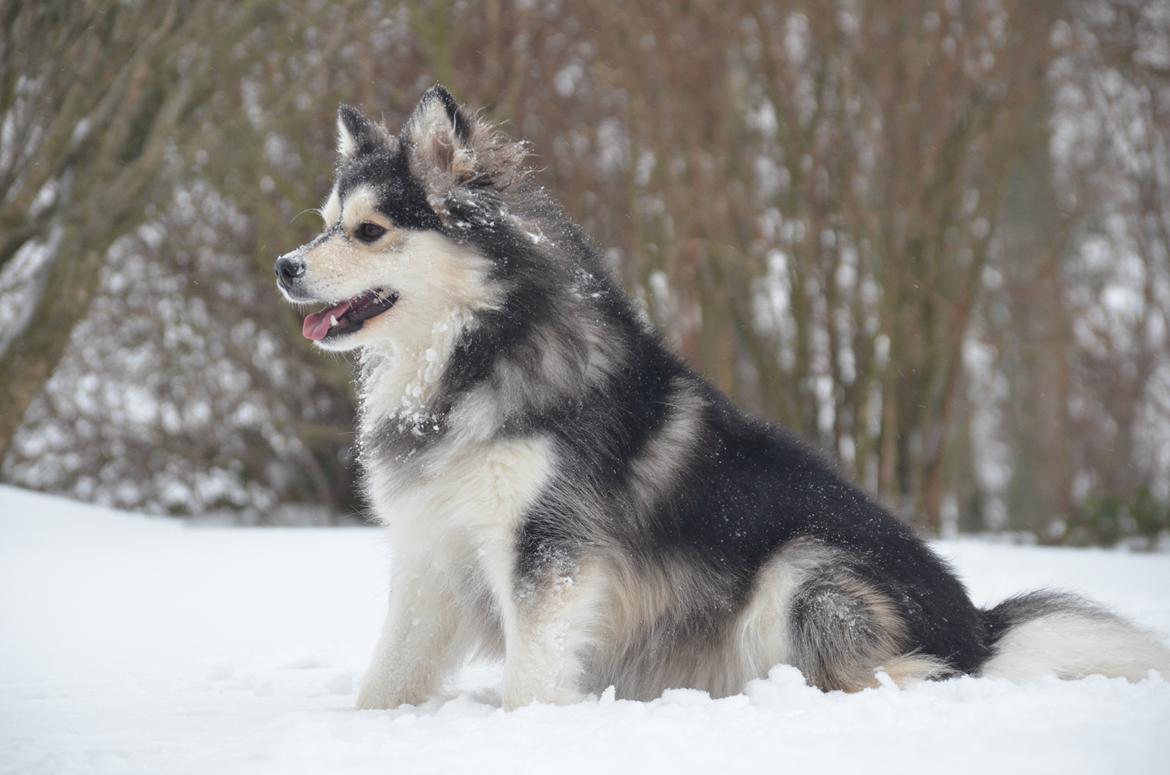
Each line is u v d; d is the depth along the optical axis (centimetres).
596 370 484
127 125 1432
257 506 1805
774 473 508
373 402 510
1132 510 1498
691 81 1410
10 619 711
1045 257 1928
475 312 488
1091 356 2042
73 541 1131
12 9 1330
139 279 1705
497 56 1522
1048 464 1970
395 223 493
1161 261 2066
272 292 1662
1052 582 814
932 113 1410
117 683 532
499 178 512
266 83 1524
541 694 451
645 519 482
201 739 397
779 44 1430
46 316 1434
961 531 2061
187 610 749
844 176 1445
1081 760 317
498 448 464
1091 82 1950
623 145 1553
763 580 485
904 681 459
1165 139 1930
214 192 1655
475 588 495
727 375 1459
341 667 593
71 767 350
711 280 1463
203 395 1739
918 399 1502
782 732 367
